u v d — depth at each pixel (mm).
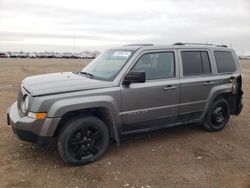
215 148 5762
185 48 6066
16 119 4695
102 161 4977
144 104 5344
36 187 4125
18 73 21406
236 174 4719
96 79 5262
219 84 6508
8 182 4227
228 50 6949
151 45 5707
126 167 4797
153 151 5477
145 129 5566
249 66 42969
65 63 38312
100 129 4918
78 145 4746
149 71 5492
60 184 4223
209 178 4551
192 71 6109
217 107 6672
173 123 5969
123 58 5438
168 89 5605
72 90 4664
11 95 10828
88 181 4324
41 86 4703
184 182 4395
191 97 6023
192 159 5207
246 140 6309
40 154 5184
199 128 6953
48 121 4457
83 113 4875
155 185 4273
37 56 77625
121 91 5047
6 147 5441
